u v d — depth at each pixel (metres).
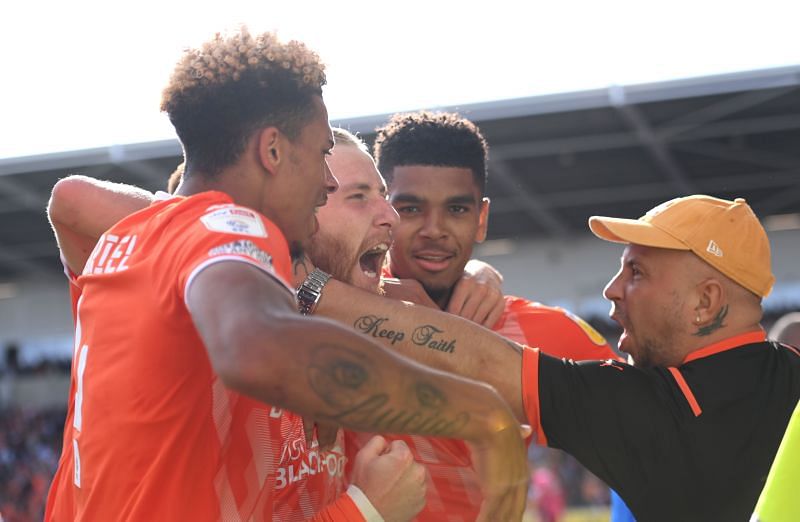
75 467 1.85
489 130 14.48
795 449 1.78
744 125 14.40
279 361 1.34
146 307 1.65
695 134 14.78
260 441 1.87
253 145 1.83
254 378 1.33
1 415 23.48
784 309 20.55
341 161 2.58
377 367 1.43
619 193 17.94
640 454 2.20
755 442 2.25
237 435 1.81
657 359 2.45
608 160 16.00
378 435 2.04
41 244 20.31
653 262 2.43
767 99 13.39
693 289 2.38
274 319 1.38
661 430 2.19
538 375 2.19
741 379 2.30
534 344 3.10
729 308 2.38
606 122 14.27
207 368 1.69
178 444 1.68
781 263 20.64
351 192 2.56
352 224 2.55
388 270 3.30
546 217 19.86
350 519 1.91
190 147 1.87
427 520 2.58
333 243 2.54
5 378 24.19
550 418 2.19
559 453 18.48
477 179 3.18
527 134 14.72
